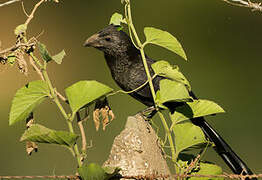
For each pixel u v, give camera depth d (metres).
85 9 22.69
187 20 21.73
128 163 4.75
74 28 22.23
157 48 20.12
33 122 4.83
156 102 4.96
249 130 15.02
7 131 14.48
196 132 4.91
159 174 4.91
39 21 22.05
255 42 20.86
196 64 19.53
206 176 4.62
